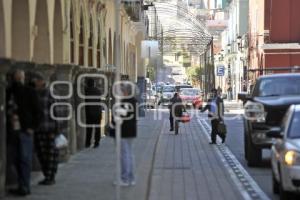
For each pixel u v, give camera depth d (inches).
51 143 1208.8
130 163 1236.5
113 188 1189.1
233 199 1159.6
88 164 1535.4
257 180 1402.6
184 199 1155.9
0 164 1047.0
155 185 1323.8
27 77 1229.1
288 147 1065.5
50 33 1569.9
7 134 1091.9
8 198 1070.4
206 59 5610.2
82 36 2193.7
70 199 1067.9
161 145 2231.8
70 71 1598.2
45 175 1217.4
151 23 4857.3
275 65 4635.8
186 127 3186.5
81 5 2114.9
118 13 1117.1
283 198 1082.1
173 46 5182.1
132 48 4124.0
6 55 1139.3
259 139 1585.9
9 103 1085.1
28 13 1333.7
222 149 2097.7
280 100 1600.6
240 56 6560.0
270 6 4712.1
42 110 1105.4
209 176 1464.1
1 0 1112.2
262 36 4798.2
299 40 4650.6
